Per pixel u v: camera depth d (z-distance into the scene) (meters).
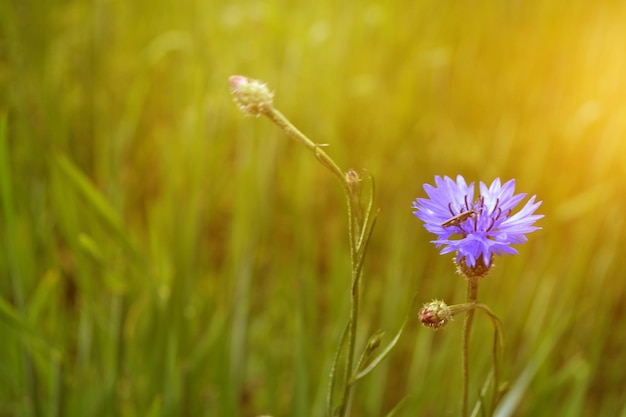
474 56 1.22
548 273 0.87
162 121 1.12
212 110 1.00
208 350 0.78
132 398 0.75
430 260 0.96
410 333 0.90
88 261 0.76
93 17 1.16
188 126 0.92
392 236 0.95
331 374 0.50
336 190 1.03
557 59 1.21
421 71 1.17
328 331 0.84
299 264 0.84
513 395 0.69
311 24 1.17
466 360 0.49
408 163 1.03
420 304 0.90
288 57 1.11
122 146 0.98
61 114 1.04
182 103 1.08
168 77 1.14
